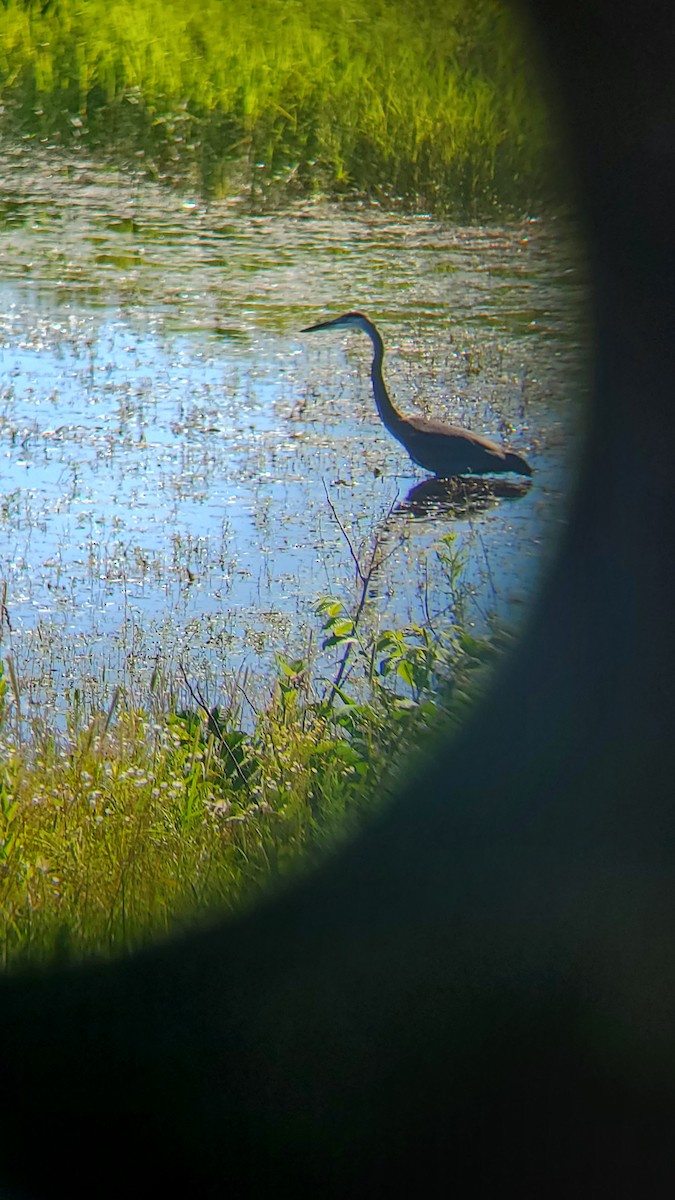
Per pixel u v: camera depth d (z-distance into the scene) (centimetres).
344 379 1827
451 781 865
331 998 709
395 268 2345
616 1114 655
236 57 3150
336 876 789
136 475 1482
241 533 1345
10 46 3106
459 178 2778
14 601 1182
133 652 1080
